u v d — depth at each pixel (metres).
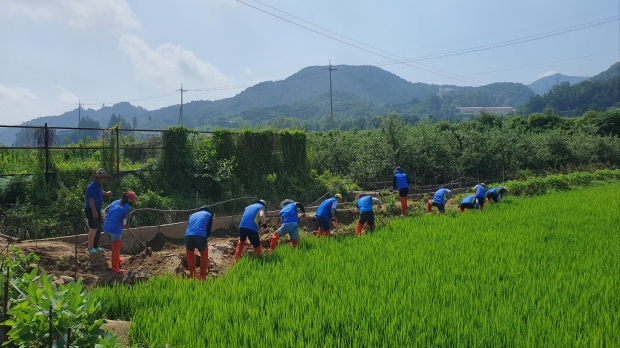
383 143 28.88
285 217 11.50
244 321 6.40
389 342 5.66
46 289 4.57
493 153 33.34
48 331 4.46
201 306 6.86
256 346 5.55
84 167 14.99
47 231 12.65
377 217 15.93
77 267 9.66
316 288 7.73
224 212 17.33
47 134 14.17
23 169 14.17
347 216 17.50
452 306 6.84
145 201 14.81
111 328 6.11
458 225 14.25
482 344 5.59
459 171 30.78
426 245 11.30
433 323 6.11
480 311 6.57
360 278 8.33
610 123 54.12
